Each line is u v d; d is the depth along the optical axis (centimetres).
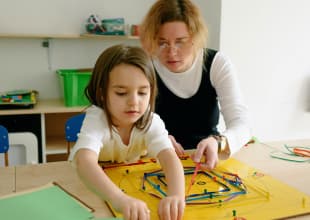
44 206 63
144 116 78
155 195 67
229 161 90
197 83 112
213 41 219
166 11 94
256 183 74
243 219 58
